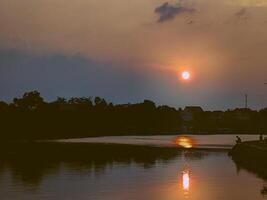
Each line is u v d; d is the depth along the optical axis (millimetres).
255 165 84938
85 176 71875
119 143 177875
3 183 63562
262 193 54344
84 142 186500
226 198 51406
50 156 112625
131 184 62219
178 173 75375
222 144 174125
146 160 101375
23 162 96750
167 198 51344
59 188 58719
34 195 53500
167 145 164375
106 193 54656
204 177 69812
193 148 145750
